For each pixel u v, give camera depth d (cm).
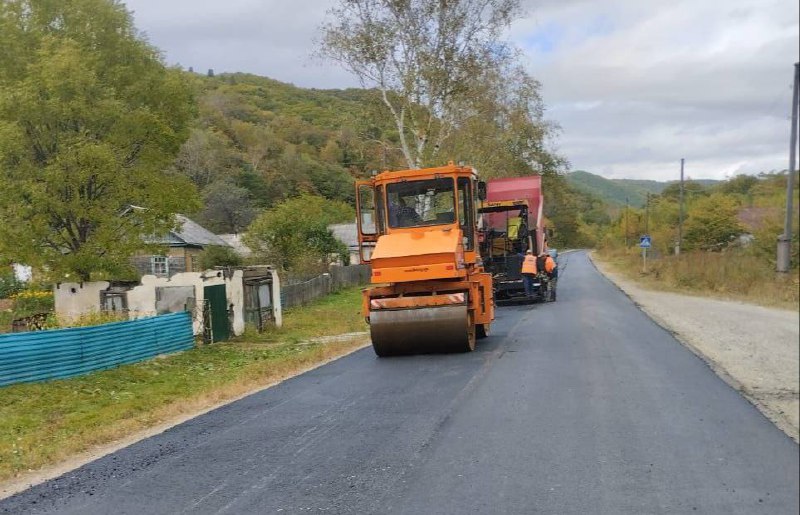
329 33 3253
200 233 4706
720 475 548
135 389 1315
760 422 672
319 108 11350
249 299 2323
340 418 842
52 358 1402
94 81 2242
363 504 542
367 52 3244
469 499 535
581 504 510
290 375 1261
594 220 14125
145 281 2100
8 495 657
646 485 541
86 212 2220
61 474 714
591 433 697
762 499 492
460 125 3578
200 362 1650
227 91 12050
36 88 2189
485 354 1299
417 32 3231
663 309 1947
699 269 1210
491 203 2514
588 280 4009
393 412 851
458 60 3272
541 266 2584
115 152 2289
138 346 1672
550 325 1744
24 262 2208
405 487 573
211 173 7369
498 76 3547
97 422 1012
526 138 5141
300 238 4044
